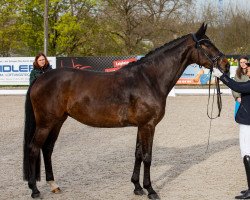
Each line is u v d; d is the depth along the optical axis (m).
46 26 25.34
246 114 5.64
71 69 5.82
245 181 6.43
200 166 7.34
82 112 5.64
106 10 32.41
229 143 9.30
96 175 6.82
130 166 7.38
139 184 5.86
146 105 5.52
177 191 5.96
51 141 5.97
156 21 33.78
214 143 9.32
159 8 33.84
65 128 11.58
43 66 7.22
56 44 30.98
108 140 9.80
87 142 9.58
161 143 9.39
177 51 5.73
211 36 34.91
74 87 5.64
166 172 6.99
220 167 7.26
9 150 8.71
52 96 5.65
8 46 31.28
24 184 6.35
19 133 10.77
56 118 5.73
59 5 30.25
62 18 29.39
